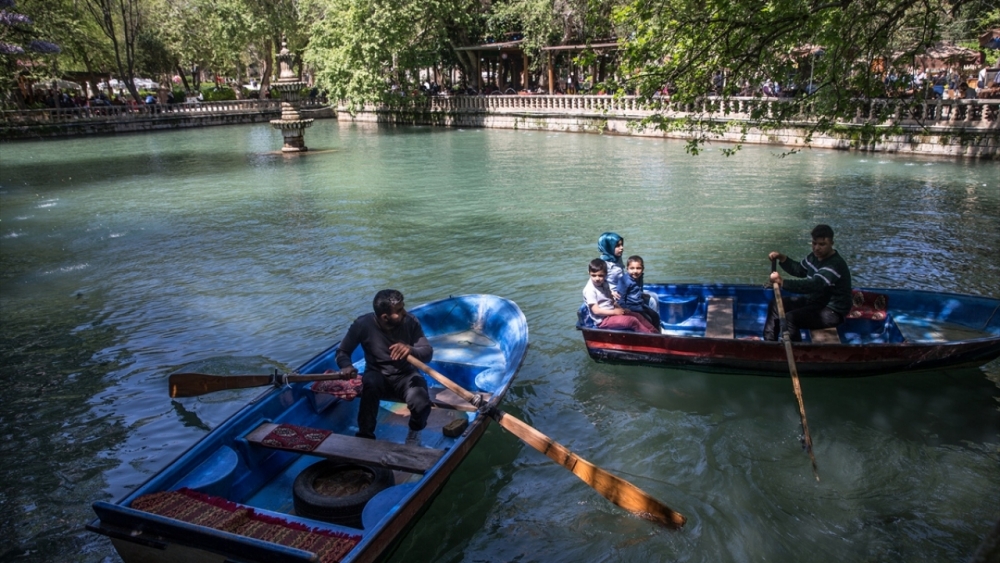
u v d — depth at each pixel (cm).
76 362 819
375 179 2103
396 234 1375
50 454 629
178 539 401
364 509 445
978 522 507
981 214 1413
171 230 1480
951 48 2234
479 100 3900
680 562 473
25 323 945
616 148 2700
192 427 674
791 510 526
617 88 933
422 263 1164
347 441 512
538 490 557
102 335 898
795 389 605
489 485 564
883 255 1141
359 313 942
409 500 439
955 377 714
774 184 1803
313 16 4559
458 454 509
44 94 4344
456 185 1947
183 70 5797
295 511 476
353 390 600
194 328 911
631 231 1336
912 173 1927
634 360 736
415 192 1853
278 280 1101
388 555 443
